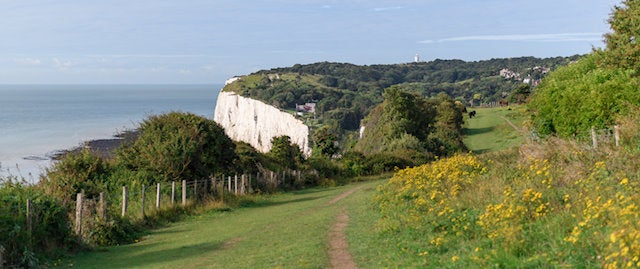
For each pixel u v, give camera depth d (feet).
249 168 132.46
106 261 49.26
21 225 47.52
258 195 114.93
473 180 57.31
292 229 62.03
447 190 56.49
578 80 111.96
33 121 599.57
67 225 54.65
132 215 70.90
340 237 52.19
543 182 41.22
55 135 436.35
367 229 53.93
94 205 63.41
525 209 35.58
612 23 136.98
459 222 41.22
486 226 36.35
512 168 57.93
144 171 93.04
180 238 61.93
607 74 106.63
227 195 99.60
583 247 26.58
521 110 324.80
